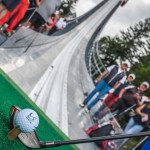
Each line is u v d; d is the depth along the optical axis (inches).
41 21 251.4
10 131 79.4
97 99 254.1
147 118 222.7
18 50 223.5
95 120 259.3
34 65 238.8
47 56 319.3
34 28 261.3
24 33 217.3
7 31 177.2
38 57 273.6
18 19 174.4
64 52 489.1
